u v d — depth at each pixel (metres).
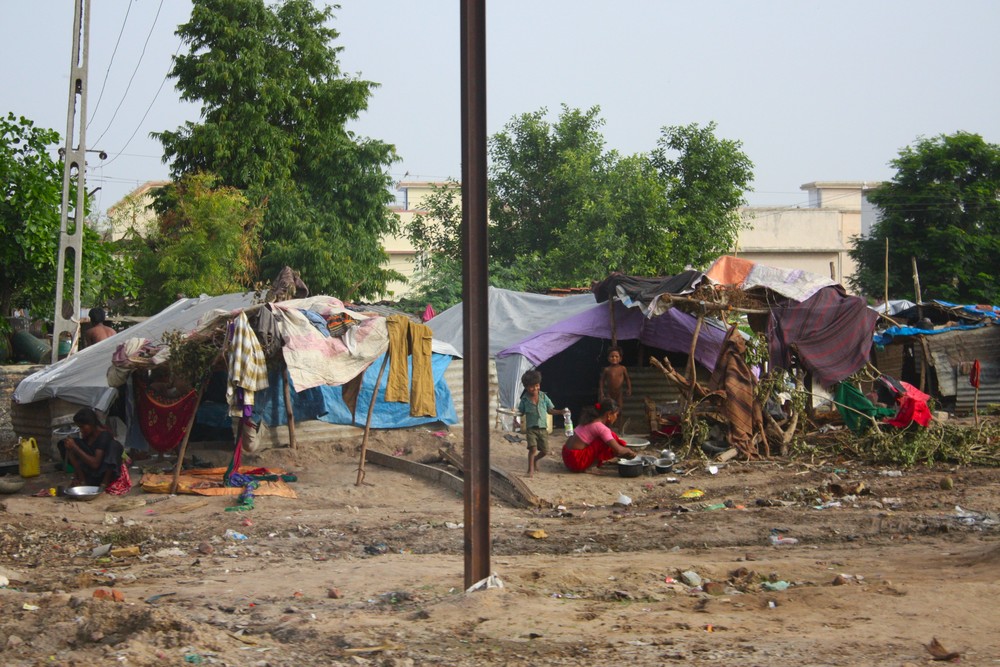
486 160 7.16
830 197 60.53
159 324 18.48
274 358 13.10
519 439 16.98
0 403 21.95
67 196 21.80
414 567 8.55
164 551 9.70
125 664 5.51
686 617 6.55
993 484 12.76
